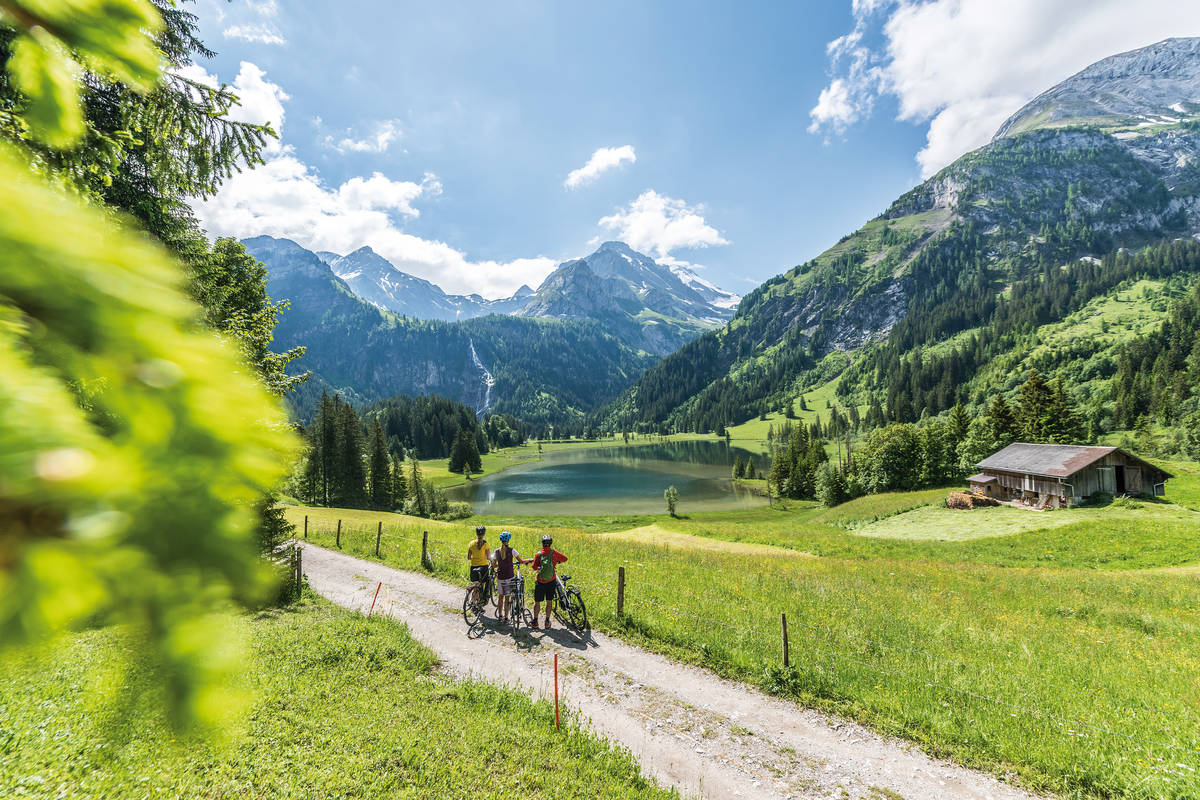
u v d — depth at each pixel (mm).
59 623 358
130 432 414
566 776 8617
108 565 373
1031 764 9695
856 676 12594
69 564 353
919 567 27906
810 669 12797
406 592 19156
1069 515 49406
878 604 18375
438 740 9094
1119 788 9031
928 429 81625
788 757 10172
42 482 330
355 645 12812
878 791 9375
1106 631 16844
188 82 7785
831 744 10516
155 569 404
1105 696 11617
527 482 140750
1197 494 53656
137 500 391
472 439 163625
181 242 9078
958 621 16797
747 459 184125
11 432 324
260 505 496
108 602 380
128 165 8109
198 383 459
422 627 15609
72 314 414
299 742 8500
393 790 7734
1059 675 12672
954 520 55344
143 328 438
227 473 457
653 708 11633
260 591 477
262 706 9281
